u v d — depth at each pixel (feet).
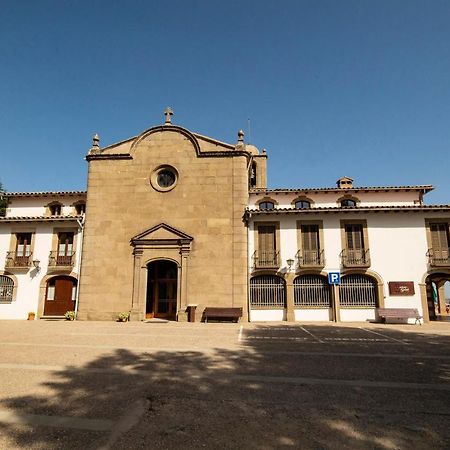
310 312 74.08
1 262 80.84
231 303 73.97
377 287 73.36
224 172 81.10
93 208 81.66
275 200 89.97
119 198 81.82
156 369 28.14
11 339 44.32
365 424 17.46
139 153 84.07
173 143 83.87
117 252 78.79
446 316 94.38
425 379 25.64
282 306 74.74
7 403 20.11
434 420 17.97
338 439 15.80
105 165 84.07
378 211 75.41
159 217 79.92
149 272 80.38
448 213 75.00
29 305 78.64
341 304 73.82
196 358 32.53
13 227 82.43
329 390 22.89
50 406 19.66
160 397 21.24
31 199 97.71
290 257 76.13
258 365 29.89
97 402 20.34
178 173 81.87
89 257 78.84
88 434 16.17
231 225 77.97
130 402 20.36
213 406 19.83
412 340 45.62
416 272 73.41
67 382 24.34
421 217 75.36
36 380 24.80
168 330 55.57
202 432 16.46
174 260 76.95
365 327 62.03
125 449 14.78
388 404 20.29
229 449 14.83
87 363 30.25
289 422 17.66
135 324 66.54
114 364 29.91
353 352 36.55
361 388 23.39
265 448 14.93
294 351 36.86
